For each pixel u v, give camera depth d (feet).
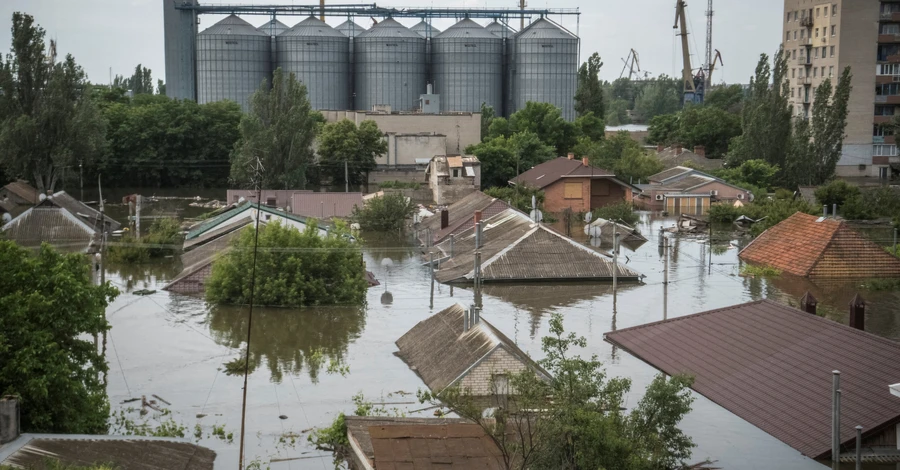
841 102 369.09
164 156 430.61
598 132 488.44
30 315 98.27
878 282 200.75
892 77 424.46
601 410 77.66
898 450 93.25
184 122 431.02
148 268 230.89
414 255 249.55
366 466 91.40
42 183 356.38
